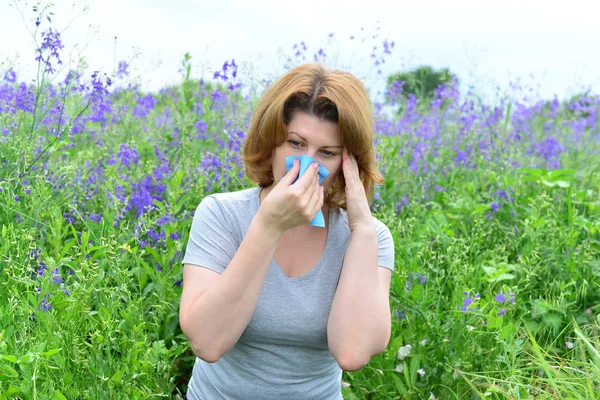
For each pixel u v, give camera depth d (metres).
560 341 3.46
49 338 2.38
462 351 3.11
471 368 3.08
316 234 2.11
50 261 2.66
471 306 3.04
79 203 3.93
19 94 4.47
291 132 1.94
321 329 2.08
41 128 4.60
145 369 2.67
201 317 1.89
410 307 3.24
